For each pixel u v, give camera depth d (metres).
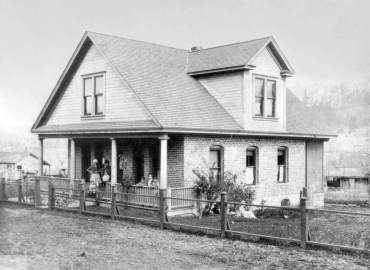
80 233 14.40
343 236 14.70
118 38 23.92
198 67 24.25
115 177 21.02
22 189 21.64
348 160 40.94
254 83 22.91
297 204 25.91
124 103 21.36
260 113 23.52
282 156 25.62
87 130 21.97
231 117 22.73
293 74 24.64
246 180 23.22
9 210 19.36
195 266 10.52
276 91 24.17
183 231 14.76
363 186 36.28
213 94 23.73
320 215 21.67
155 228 15.39
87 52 23.56
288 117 26.88
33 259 10.80
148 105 19.75
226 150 21.97
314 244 12.16
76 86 24.25
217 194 19.98
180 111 20.56
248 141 23.12
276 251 12.00
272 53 23.83
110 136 21.17
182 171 20.11
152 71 22.70
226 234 13.80
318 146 27.56
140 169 22.33
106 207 20.66
